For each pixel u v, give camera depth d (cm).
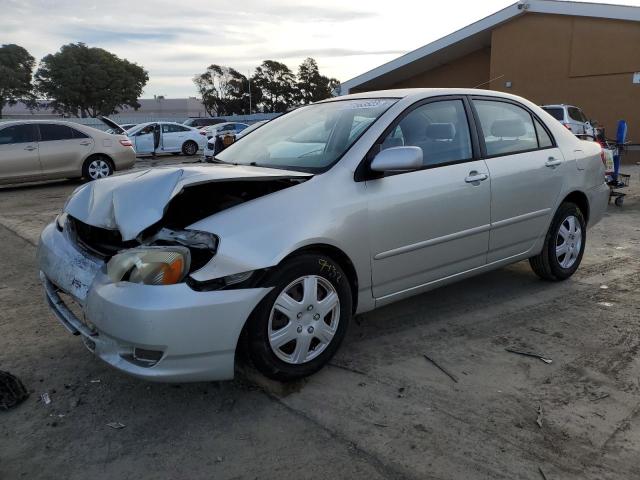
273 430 264
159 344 249
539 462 239
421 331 374
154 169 329
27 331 379
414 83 2588
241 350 281
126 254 263
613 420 270
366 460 242
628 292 450
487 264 400
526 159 415
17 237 661
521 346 351
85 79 5888
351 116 364
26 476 234
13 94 5953
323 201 300
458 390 298
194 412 280
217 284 260
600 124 1922
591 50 1908
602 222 745
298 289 291
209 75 7544
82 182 1226
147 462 243
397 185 332
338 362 330
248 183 319
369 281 326
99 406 287
